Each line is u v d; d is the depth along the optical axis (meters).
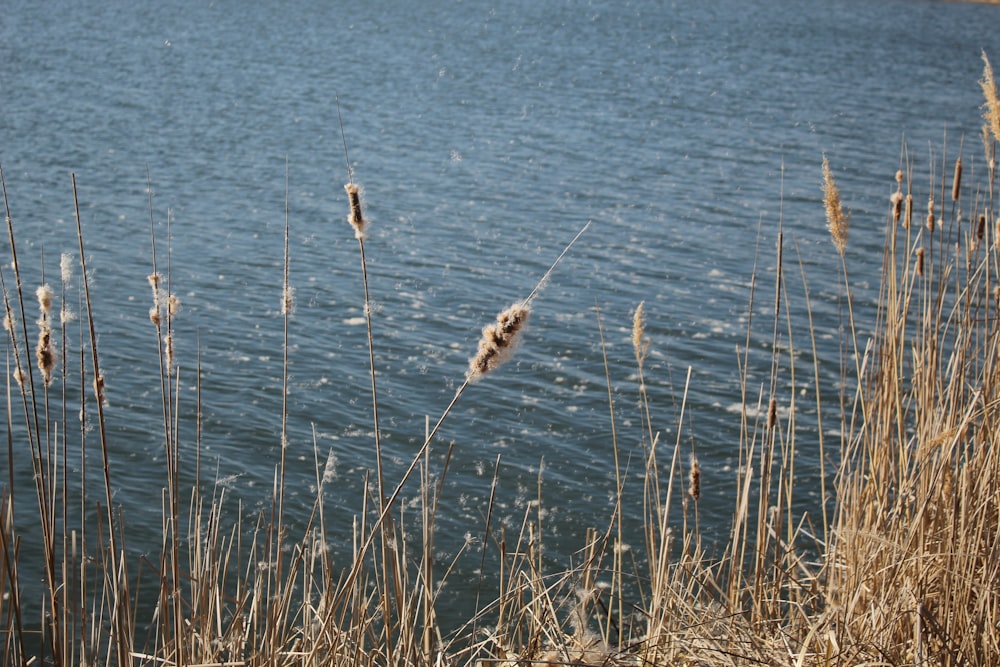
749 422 13.66
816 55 54.91
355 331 16.70
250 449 12.68
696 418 13.77
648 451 12.91
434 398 14.38
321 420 13.55
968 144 31.91
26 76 39.69
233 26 59.31
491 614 9.29
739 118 36.41
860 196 25.44
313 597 7.43
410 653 4.65
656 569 5.90
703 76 46.69
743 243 21.91
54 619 4.17
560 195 25.64
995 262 6.04
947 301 13.37
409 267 19.89
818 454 12.63
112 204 23.36
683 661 5.22
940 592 5.16
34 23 55.53
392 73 45.19
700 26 67.88
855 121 35.97
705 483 11.95
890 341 5.92
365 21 64.50
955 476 5.28
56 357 4.21
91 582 8.97
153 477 11.80
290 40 54.97
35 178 25.16
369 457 12.66
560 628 5.32
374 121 34.44
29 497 11.02
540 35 60.88
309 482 11.95
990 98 5.95
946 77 47.72
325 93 39.34
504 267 20.08
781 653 5.04
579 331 16.81
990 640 4.85
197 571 4.99
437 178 27.05
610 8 78.12
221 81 41.16
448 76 44.69
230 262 19.77
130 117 33.22
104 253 19.88
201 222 22.33
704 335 16.78
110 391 13.83
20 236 20.59
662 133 33.69
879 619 5.09
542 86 42.88
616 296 18.59
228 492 11.56
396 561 4.65
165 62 45.44
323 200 24.47
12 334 4.18
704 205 24.86
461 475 12.29
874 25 71.00
